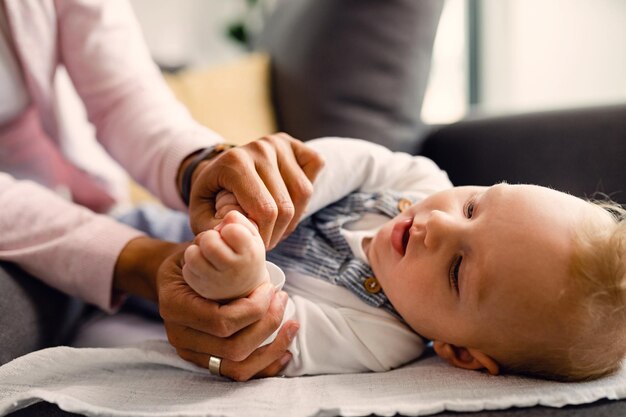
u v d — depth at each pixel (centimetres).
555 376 64
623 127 94
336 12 118
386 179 89
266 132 123
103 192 112
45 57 90
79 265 70
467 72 238
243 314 54
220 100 123
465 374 64
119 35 93
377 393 56
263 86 128
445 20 234
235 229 52
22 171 102
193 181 74
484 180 103
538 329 63
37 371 58
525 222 66
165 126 84
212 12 250
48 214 73
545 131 100
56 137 100
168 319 57
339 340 69
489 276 65
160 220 93
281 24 137
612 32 203
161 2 238
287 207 61
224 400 54
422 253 70
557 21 217
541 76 224
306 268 78
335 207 86
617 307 62
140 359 63
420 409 51
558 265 63
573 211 67
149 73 94
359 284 75
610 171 92
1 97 89
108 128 90
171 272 61
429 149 114
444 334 70
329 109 116
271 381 61
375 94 115
